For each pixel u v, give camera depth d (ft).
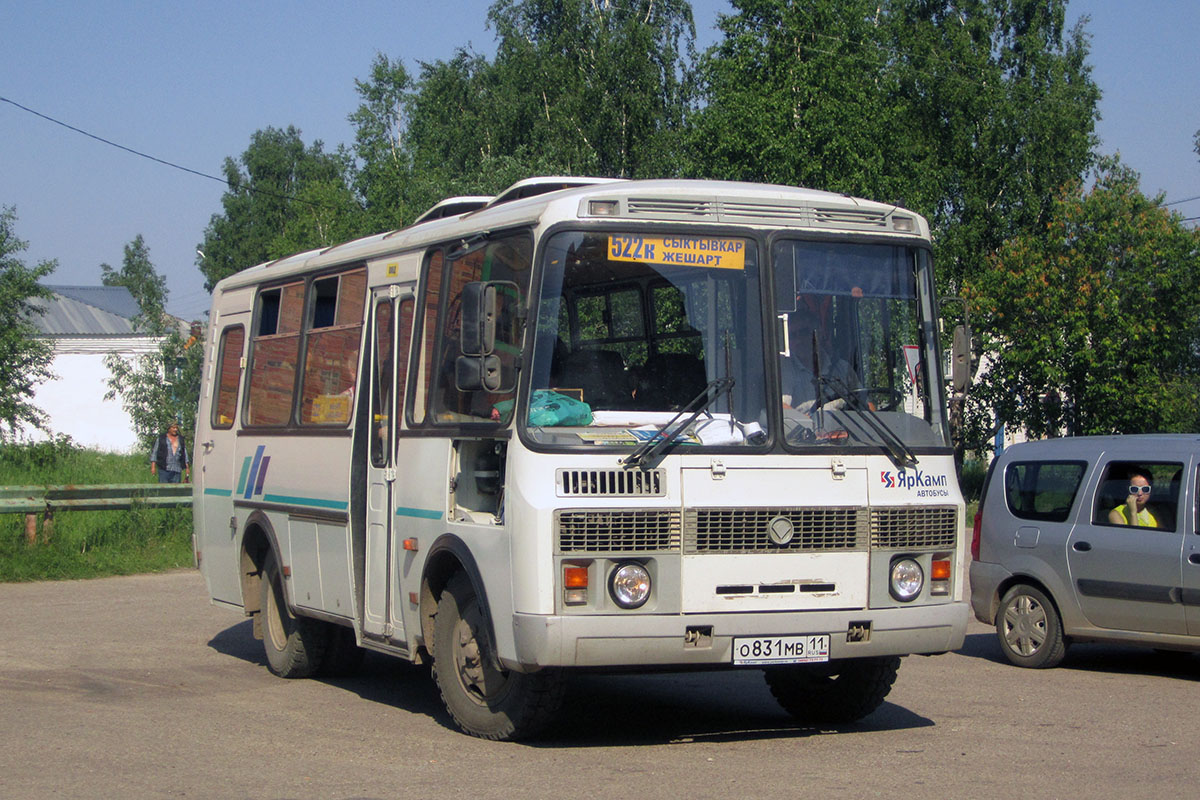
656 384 23.80
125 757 23.56
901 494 24.54
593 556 22.35
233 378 38.24
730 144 117.29
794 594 23.44
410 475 27.25
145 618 45.19
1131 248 98.17
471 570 24.20
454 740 25.20
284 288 35.40
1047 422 101.04
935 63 130.00
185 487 66.03
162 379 98.94
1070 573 35.40
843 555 23.86
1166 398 95.76
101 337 165.89
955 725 27.32
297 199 229.25
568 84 136.67
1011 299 99.40
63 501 60.44
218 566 38.29
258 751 24.12
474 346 22.49
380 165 198.90
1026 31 137.59
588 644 22.15
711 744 24.95
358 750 24.20
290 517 33.14
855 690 26.86
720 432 23.45
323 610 31.37
